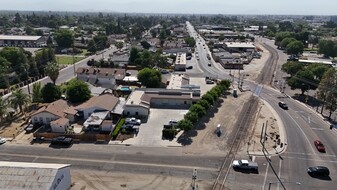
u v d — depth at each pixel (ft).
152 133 240.12
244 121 268.41
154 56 483.92
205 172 187.21
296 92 366.84
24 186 143.33
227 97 337.11
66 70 449.06
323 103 294.46
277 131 248.73
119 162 197.16
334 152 216.74
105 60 510.99
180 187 171.83
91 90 326.24
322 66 369.50
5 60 398.62
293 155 210.59
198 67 493.77
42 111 249.34
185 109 296.92
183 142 226.17
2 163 160.86
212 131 245.86
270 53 648.79
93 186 171.63
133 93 312.71
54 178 148.36
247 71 469.98
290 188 173.17
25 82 376.89
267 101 327.88
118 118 264.72
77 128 246.06
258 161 201.36
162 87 362.94
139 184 174.09
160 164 195.42
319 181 181.27
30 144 220.23
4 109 249.96
